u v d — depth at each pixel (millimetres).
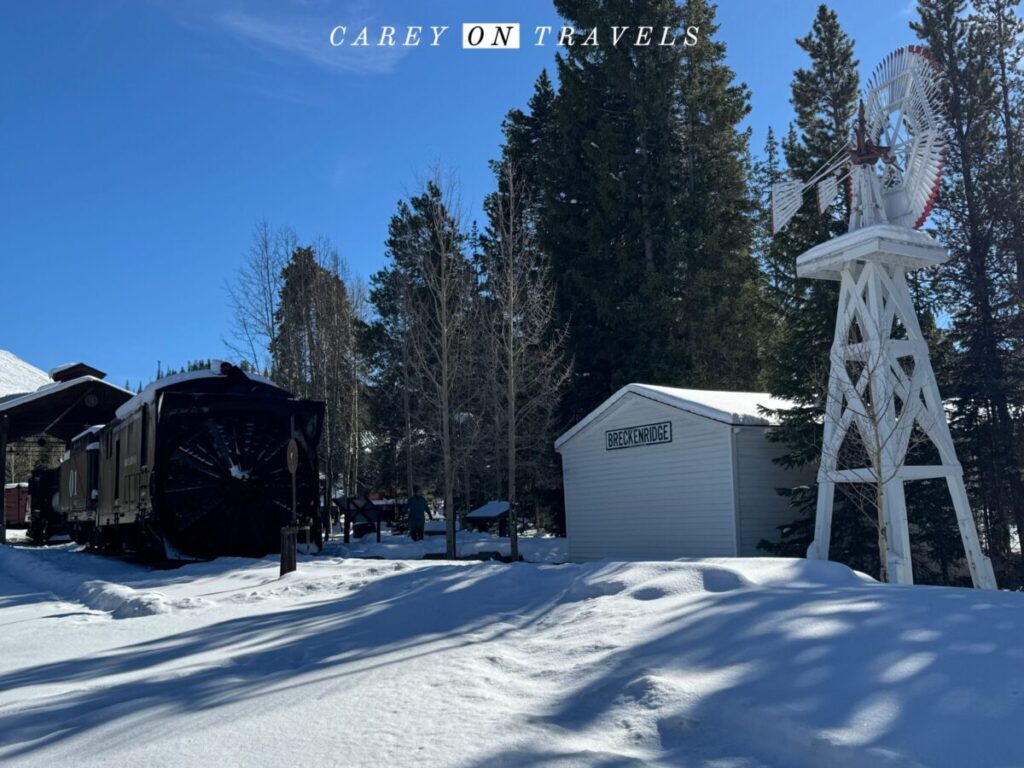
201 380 18969
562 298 30266
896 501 13227
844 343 14297
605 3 29859
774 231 16141
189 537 18500
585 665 5426
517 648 6430
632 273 28266
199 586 12906
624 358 28359
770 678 4461
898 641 4695
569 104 30891
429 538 26594
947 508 17078
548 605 8047
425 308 29328
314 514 19938
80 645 8188
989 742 3402
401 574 10953
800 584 7121
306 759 4137
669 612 6277
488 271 31969
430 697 5062
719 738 3998
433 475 34531
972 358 22719
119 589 11523
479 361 30891
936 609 5312
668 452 18719
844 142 21406
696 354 28641
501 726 4410
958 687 3941
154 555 20891
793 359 19734
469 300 30953
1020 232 24297
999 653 4328
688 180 29922
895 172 14844
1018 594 5785
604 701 4703
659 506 18875
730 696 4309
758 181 37406
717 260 28672
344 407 37938
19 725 5086
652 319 27688
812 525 17109
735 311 29156
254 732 4637
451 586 9602
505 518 27656
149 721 4988
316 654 6734
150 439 18703
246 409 19016
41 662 7418
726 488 17312
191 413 18453
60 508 35219
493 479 34469
